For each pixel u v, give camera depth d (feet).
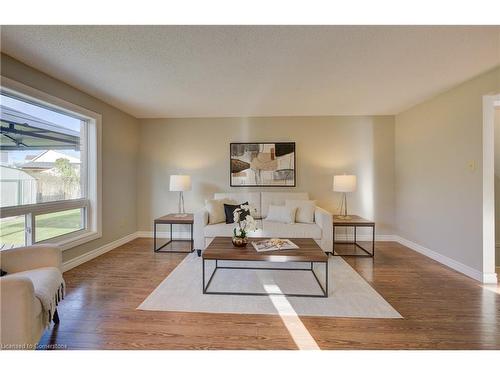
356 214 14.05
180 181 12.89
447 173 10.05
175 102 11.70
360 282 8.42
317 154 14.10
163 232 14.65
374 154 13.94
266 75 8.59
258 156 14.19
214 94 10.58
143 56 7.22
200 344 5.29
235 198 13.14
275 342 5.36
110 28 5.82
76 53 7.04
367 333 5.66
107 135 11.91
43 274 5.48
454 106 9.66
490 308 6.73
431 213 11.00
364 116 13.94
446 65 7.75
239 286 8.08
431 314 6.44
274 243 8.43
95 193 11.01
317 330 5.78
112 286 8.05
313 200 13.08
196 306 6.82
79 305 6.84
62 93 9.14
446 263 10.09
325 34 6.09
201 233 11.21
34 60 7.43
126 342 5.32
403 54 7.08
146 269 9.57
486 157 8.41
